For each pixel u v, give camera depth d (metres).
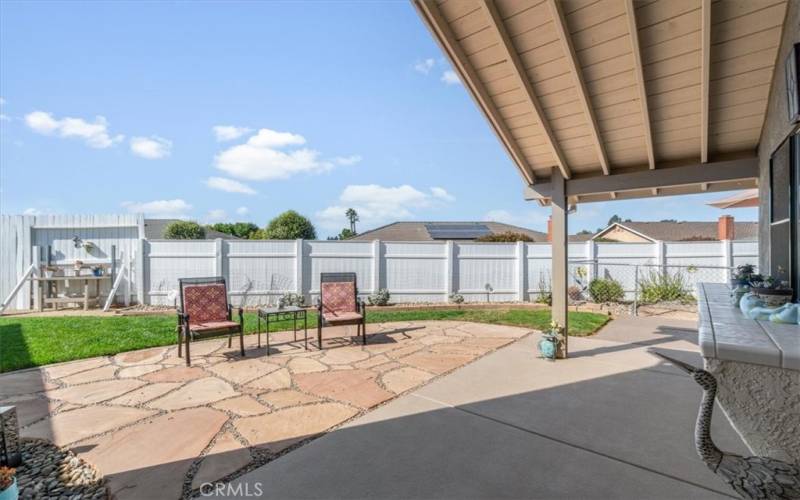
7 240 10.30
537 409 3.84
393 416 3.68
